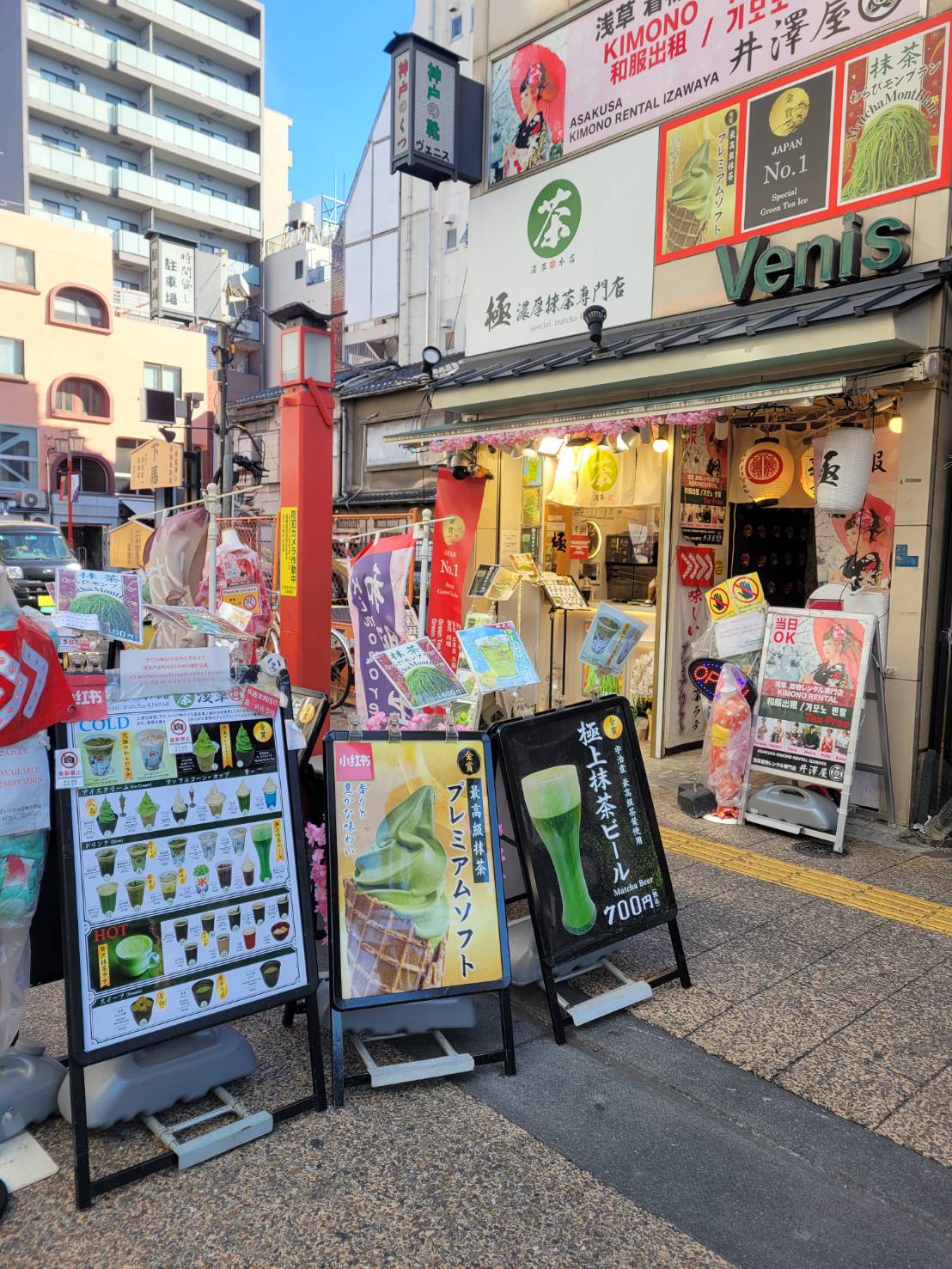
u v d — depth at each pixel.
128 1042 2.43
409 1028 3.10
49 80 31.31
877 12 5.39
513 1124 2.71
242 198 37.06
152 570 7.11
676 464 7.00
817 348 5.12
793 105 5.85
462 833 3.11
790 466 6.60
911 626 5.41
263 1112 2.66
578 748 3.50
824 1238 2.26
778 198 5.98
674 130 6.61
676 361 5.90
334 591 10.19
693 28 6.43
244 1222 2.29
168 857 2.61
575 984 3.62
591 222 7.30
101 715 2.57
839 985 3.57
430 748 3.12
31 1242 2.22
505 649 3.79
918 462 5.31
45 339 24.97
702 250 6.50
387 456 13.59
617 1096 2.86
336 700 9.09
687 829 5.53
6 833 2.48
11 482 24.62
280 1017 3.36
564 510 8.56
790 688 5.50
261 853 2.79
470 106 8.09
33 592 14.02
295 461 6.79
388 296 21.81
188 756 2.70
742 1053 3.09
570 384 6.69
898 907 4.34
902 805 5.52
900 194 5.36
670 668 7.19
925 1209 2.37
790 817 5.39
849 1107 2.79
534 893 3.23
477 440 7.54
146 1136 2.64
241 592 6.91
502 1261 2.17
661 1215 2.33
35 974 2.83
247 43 35.78
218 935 2.66
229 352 10.14
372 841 2.96
